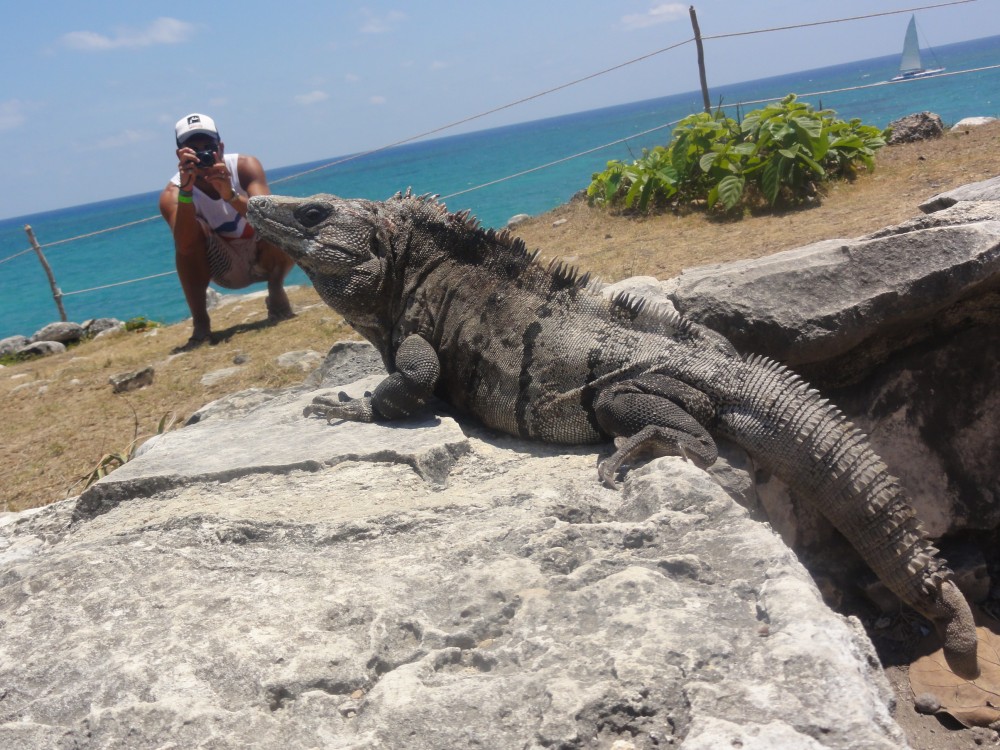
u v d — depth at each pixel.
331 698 2.33
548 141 89.19
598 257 10.44
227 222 10.23
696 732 1.98
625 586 2.59
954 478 5.51
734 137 11.95
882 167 11.82
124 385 9.77
